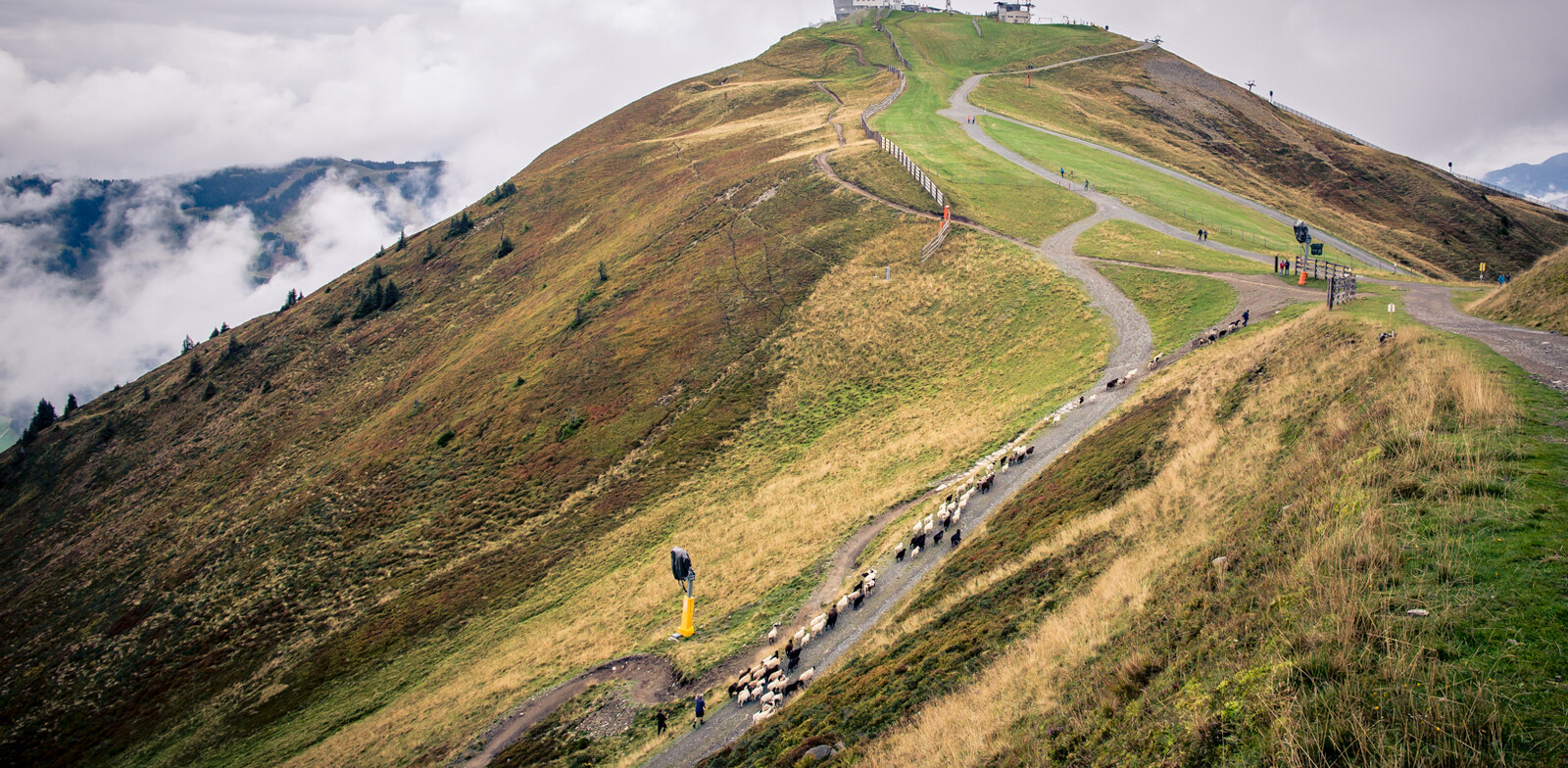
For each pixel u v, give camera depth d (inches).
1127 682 446.9
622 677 1207.6
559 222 4781.0
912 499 1427.2
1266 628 392.2
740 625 1219.2
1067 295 2108.8
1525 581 335.3
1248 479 688.4
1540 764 243.8
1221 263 2124.8
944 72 5895.7
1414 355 722.2
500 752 1125.7
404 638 1744.6
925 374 2063.2
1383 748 273.9
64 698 2068.2
